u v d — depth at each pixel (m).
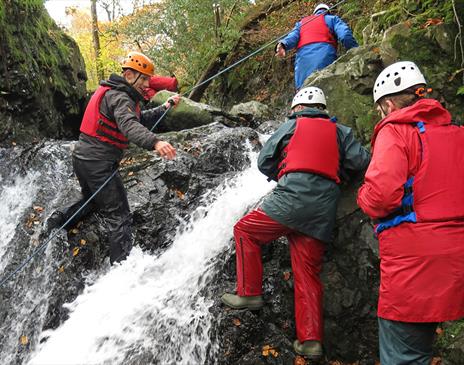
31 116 5.71
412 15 3.58
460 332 2.56
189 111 5.59
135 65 3.50
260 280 2.83
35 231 4.08
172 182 4.13
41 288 3.66
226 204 3.72
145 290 3.34
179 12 8.02
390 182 1.93
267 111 6.41
